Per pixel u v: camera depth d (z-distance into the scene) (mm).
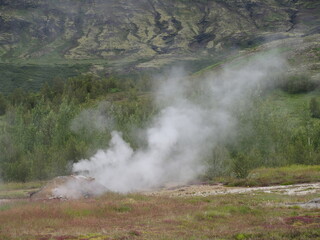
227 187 35281
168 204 23266
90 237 14008
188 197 27609
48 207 21234
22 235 14664
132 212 20328
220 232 14711
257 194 27969
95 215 19328
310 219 16703
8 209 21578
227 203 23516
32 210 20156
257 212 19547
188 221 17469
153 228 15898
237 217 18438
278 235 13453
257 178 39219
